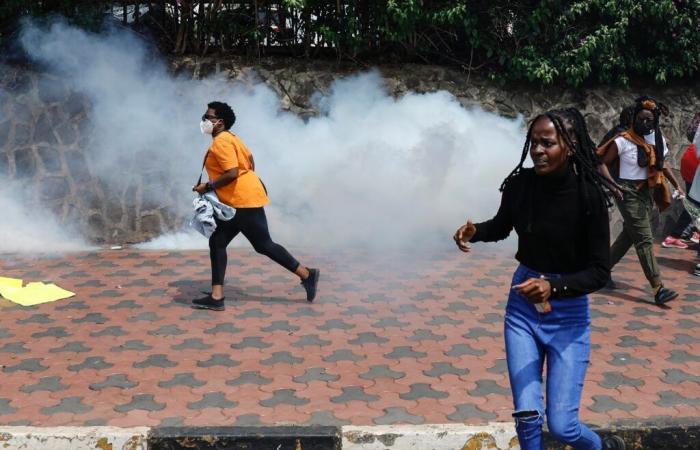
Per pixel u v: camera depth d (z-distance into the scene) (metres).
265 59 9.54
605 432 4.39
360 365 5.41
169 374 5.23
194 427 4.37
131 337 5.93
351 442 4.32
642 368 5.41
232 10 9.48
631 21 9.58
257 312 6.55
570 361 3.51
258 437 4.31
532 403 3.42
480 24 9.55
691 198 8.06
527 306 3.60
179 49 9.50
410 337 5.99
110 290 7.17
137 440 4.29
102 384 5.05
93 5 9.30
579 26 9.56
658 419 4.53
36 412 4.64
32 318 6.36
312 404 4.77
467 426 4.38
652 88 9.85
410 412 4.67
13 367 5.32
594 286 3.40
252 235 6.52
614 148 6.79
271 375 5.23
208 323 6.27
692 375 5.29
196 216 6.34
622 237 7.29
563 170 3.41
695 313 6.68
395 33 9.34
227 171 6.30
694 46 9.55
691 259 8.62
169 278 7.59
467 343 5.87
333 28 9.58
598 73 9.62
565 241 3.46
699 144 8.06
